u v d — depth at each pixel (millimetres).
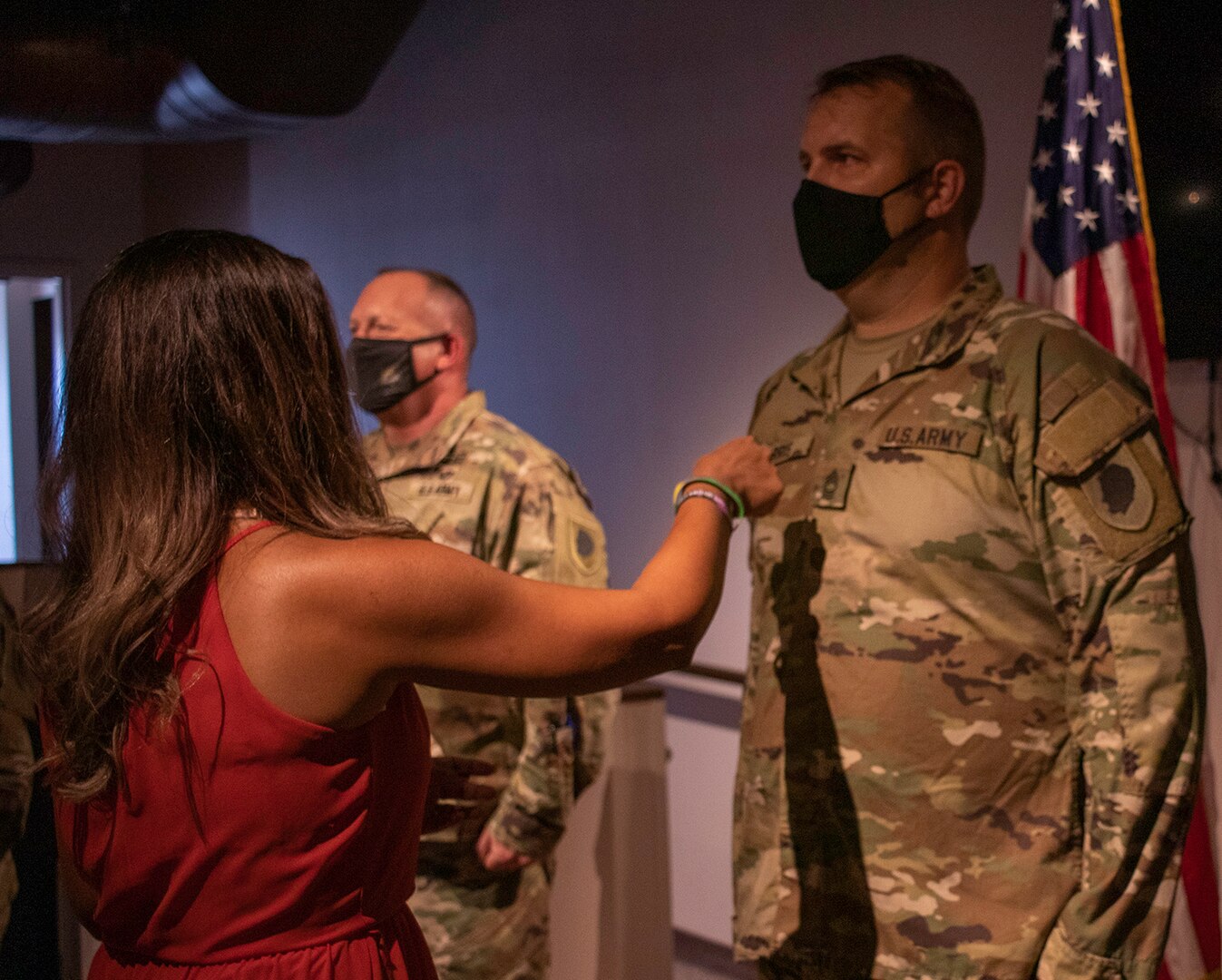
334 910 914
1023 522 1335
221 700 870
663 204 3588
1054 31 2297
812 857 1448
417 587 881
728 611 3420
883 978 1380
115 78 3014
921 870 1357
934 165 1464
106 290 939
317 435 962
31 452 5680
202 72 2947
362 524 928
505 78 4148
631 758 2406
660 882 2432
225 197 5859
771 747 1508
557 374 4020
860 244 1474
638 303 3691
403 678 905
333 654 873
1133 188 2205
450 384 2172
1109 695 1261
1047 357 1331
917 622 1369
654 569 1051
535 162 4047
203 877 888
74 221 5586
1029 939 1300
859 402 1479
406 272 2211
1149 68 2260
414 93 4602
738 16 3326
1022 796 1327
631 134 3678
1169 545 1255
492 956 1931
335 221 5090
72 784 903
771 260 3275
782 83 3217
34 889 1780
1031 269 2297
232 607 882
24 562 1759
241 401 919
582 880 2344
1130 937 1236
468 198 4355
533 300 4105
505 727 1958
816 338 3174
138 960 929
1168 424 2188
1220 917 2115
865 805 1396
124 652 868
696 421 3537
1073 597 1296
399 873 968
